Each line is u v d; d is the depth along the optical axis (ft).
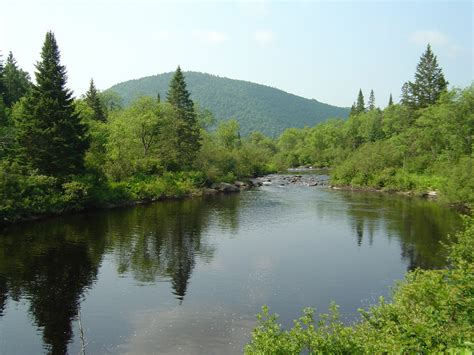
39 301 69.36
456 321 32.04
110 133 200.03
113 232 119.14
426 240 112.47
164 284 78.48
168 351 53.98
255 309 67.21
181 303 69.51
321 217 147.74
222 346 55.11
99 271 84.99
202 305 68.74
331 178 283.38
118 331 59.41
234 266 89.92
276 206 174.40
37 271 83.97
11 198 124.88
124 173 189.88
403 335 29.30
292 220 141.90
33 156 141.79
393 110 398.42
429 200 194.70
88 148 163.02
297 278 82.33
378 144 283.38
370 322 41.16
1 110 175.22
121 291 74.54
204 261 93.30
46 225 125.59
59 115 144.87
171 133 233.14
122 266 88.58
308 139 525.75
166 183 201.77
